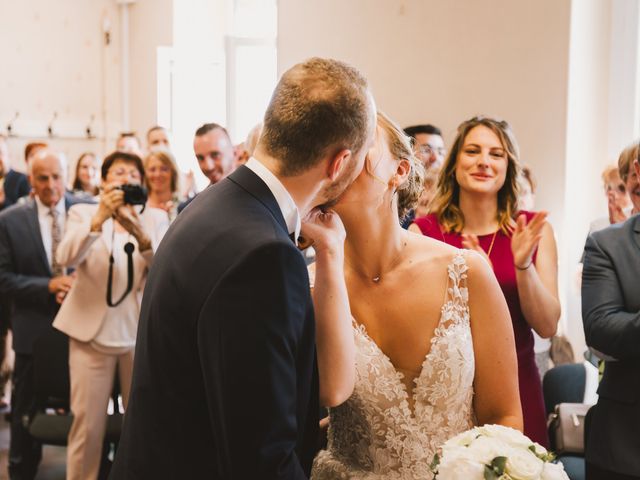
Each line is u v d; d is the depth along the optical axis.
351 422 1.93
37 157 4.68
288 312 1.47
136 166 4.40
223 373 1.45
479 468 1.49
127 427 1.61
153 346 1.55
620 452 2.37
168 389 1.54
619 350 2.34
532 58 4.68
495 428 1.61
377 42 5.06
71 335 3.87
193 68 8.88
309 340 1.55
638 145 2.63
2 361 5.64
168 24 9.05
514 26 4.73
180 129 9.05
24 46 9.14
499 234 2.96
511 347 1.93
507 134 2.97
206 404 1.54
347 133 1.53
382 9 5.04
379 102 5.08
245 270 1.46
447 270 1.91
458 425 1.89
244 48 8.46
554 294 2.94
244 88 8.49
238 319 1.45
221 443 1.47
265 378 1.44
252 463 1.45
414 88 5.00
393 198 1.88
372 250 1.89
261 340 1.45
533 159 4.68
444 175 3.05
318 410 1.66
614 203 3.59
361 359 1.87
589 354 3.48
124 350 3.93
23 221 4.64
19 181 7.13
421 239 1.96
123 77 9.49
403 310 1.91
